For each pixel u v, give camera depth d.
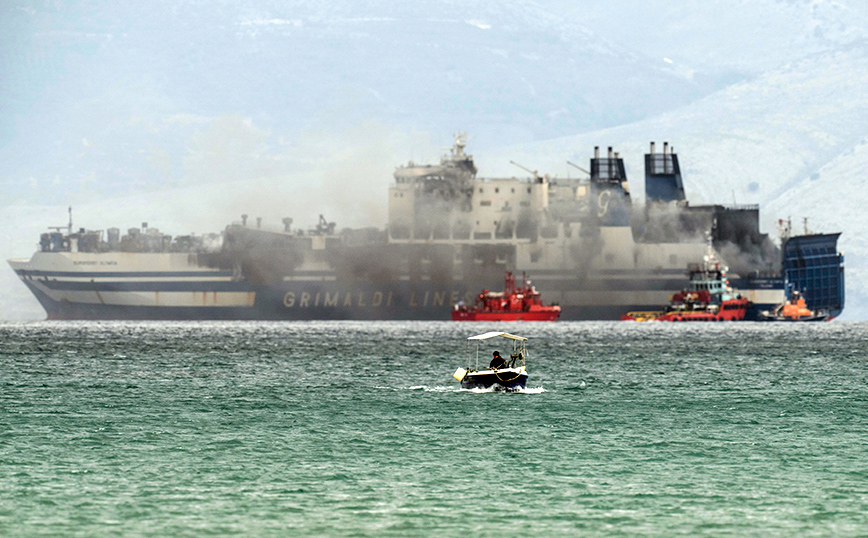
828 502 184.38
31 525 167.12
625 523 170.75
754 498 187.25
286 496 187.25
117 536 161.88
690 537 163.38
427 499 185.62
